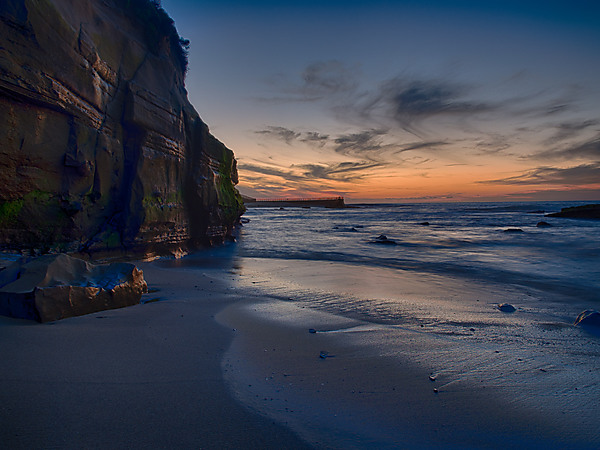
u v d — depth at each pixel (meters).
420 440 2.77
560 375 4.18
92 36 11.04
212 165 18.48
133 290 6.76
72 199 10.27
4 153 8.43
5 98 8.31
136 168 12.48
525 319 7.06
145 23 14.20
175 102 15.44
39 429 2.49
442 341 5.34
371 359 4.50
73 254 10.37
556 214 56.56
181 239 15.64
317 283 10.55
